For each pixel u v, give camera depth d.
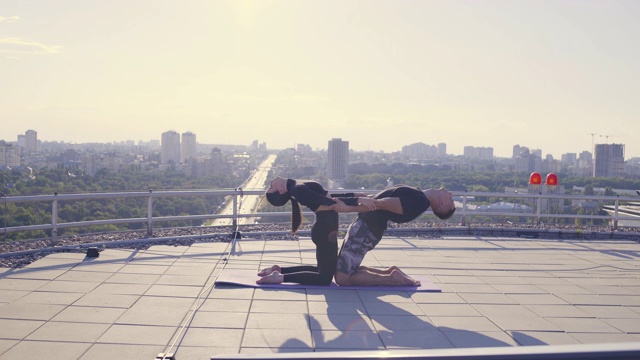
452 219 19.05
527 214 13.95
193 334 5.64
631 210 17.98
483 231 13.55
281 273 7.97
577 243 12.50
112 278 7.79
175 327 5.83
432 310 6.78
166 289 7.30
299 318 6.28
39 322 5.84
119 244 10.20
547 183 15.66
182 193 11.05
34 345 5.20
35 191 14.55
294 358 2.66
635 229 14.69
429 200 7.61
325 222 7.61
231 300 6.91
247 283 7.62
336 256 7.70
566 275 9.04
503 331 6.06
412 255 10.40
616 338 5.95
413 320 6.34
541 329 6.18
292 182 7.72
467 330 6.04
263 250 10.27
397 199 7.34
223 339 5.52
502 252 10.99
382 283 7.77
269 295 7.20
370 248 7.77
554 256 10.76
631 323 6.51
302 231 12.31
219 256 9.57
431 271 9.03
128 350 5.15
